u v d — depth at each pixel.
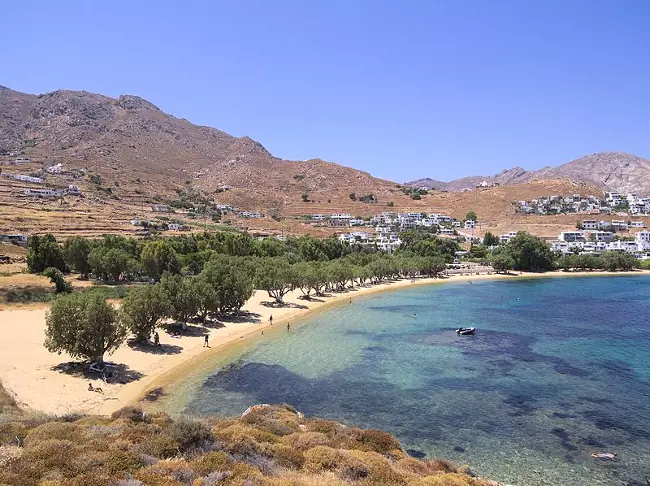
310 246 173.12
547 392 52.12
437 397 50.53
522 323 93.12
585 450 38.44
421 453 37.84
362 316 100.00
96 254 119.00
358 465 23.86
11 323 71.19
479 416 45.38
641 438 40.69
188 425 25.56
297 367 61.03
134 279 125.19
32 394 44.06
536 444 39.50
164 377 54.81
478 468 35.47
